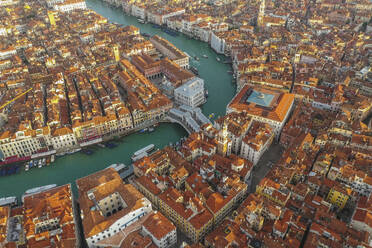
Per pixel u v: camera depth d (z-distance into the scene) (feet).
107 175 647.97
